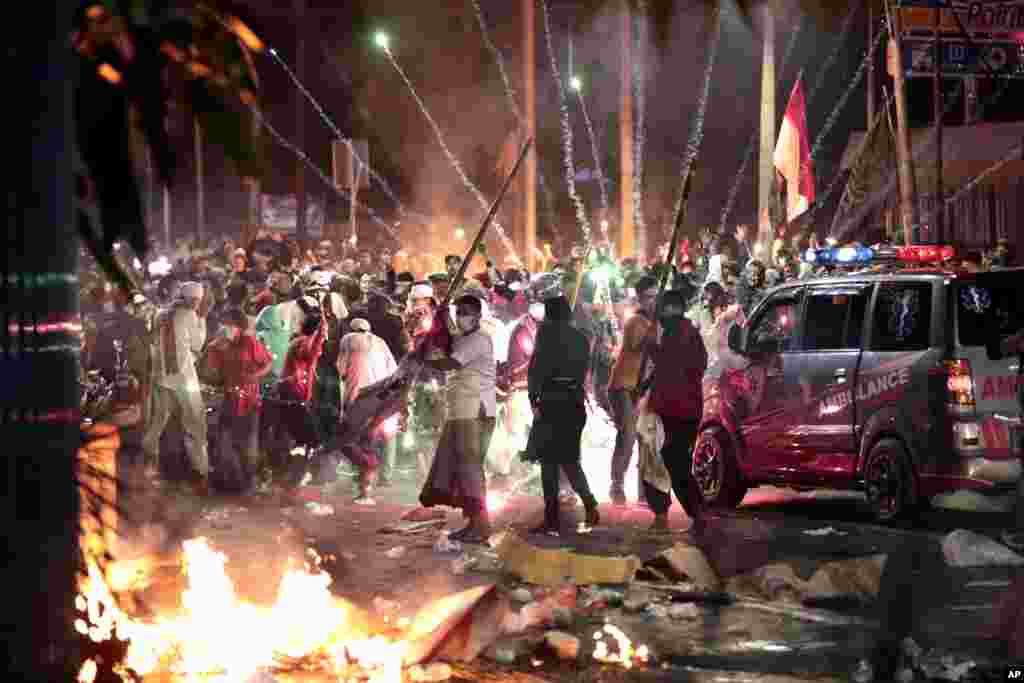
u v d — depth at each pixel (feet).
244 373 45.42
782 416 42.47
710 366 45.47
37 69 9.06
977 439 38.04
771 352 43.37
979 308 38.73
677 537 37.70
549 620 26.55
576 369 38.75
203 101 8.42
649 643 25.55
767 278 62.95
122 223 8.66
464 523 40.16
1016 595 27.53
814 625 26.91
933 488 38.45
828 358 41.50
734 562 33.65
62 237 9.49
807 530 38.60
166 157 8.45
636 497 46.37
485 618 24.58
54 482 9.78
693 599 29.09
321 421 48.96
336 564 32.96
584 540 37.35
